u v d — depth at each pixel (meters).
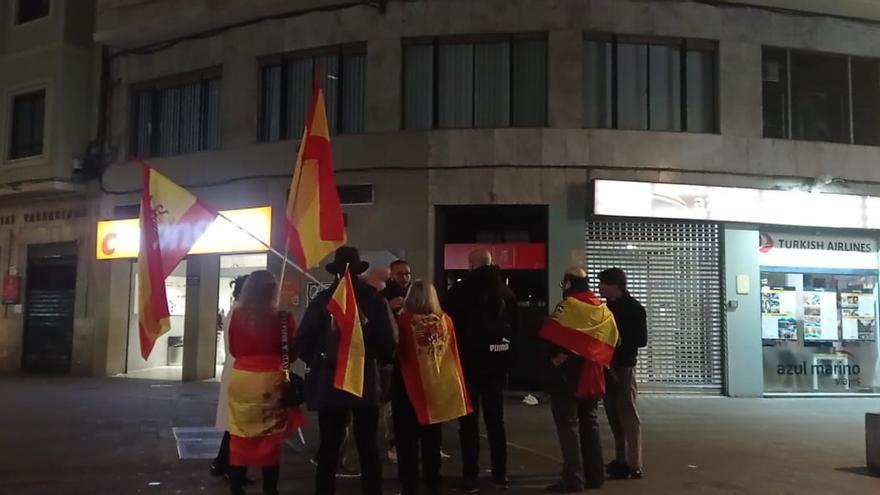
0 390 13.55
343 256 5.59
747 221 13.55
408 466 6.07
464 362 6.46
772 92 14.31
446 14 13.77
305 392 5.41
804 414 11.20
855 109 14.73
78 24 17.33
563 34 13.54
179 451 7.85
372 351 5.46
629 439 6.89
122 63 16.78
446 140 13.47
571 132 13.33
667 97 13.93
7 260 18.30
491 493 6.33
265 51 14.97
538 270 13.36
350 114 14.35
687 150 13.56
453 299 6.59
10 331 18.02
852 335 14.14
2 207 18.48
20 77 17.45
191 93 16.27
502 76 13.84
